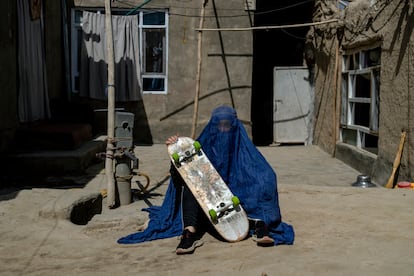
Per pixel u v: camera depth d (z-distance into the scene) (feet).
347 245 14.23
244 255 13.64
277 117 51.65
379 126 30.32
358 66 35.47
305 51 51.55
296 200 19.99
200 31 40.57
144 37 45.50
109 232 16.63
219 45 45.60
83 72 44.45
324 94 44.37
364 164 33.06
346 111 38.27
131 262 13.61
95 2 44.42
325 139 43.91
